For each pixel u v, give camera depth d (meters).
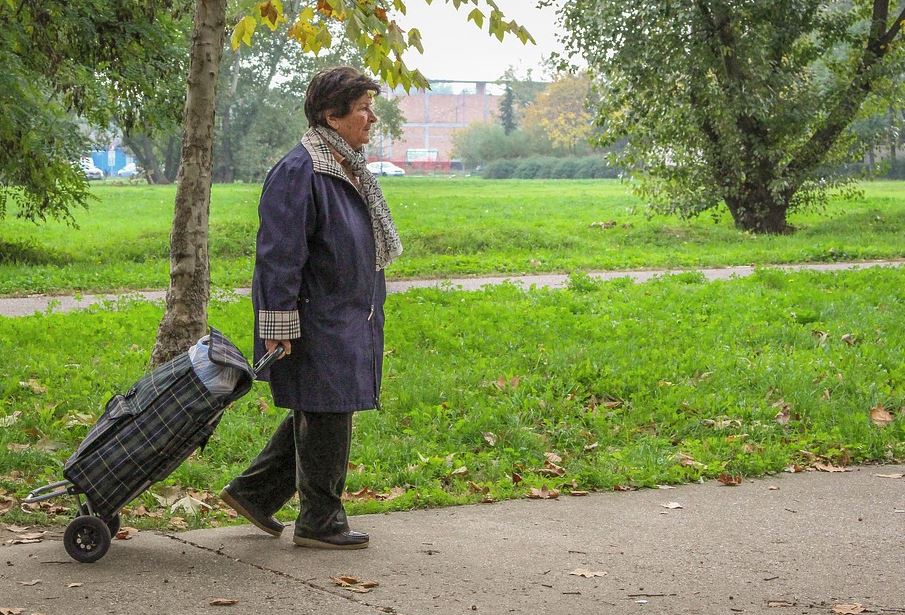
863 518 5.41
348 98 4.50
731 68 24.59
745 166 25.64
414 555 4.65
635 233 24.98
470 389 8.30
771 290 13.85
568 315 11.61
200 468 6.19
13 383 8.11
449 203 37.62
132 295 15.17
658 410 7.90
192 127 8.53
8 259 20.39
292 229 4.36
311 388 4.48
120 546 4.75
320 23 6.47
